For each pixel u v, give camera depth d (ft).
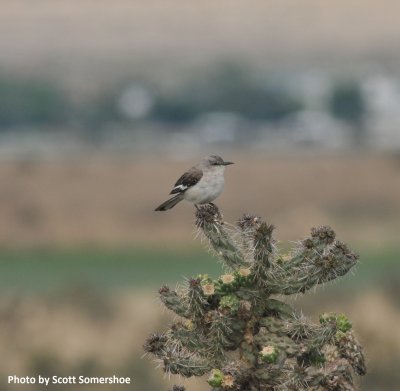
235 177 320.29
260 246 25.94
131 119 617.21
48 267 187.62
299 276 26.00
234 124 587.68
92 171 321.52
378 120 581.53
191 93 652.07
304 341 25.62
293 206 282.97
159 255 202.49
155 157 398.21
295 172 323.16
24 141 531.50
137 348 84.28
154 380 73.51
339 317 26.35
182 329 26.02
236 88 654.12
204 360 25.79
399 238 218.79
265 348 25.13
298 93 654.94
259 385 25.21
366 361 26.81
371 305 88.48
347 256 25.94
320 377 25.29
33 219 260.01
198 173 43.88
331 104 603.67
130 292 123.65
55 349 82.53
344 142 481.87
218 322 25.43
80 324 94.58
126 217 261.65
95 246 226.99
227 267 27.09
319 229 26.25
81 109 627.87
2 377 75.66
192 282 25.82
